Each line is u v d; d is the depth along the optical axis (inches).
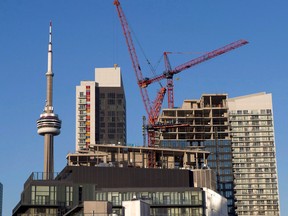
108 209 6638.8
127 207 6707.7
